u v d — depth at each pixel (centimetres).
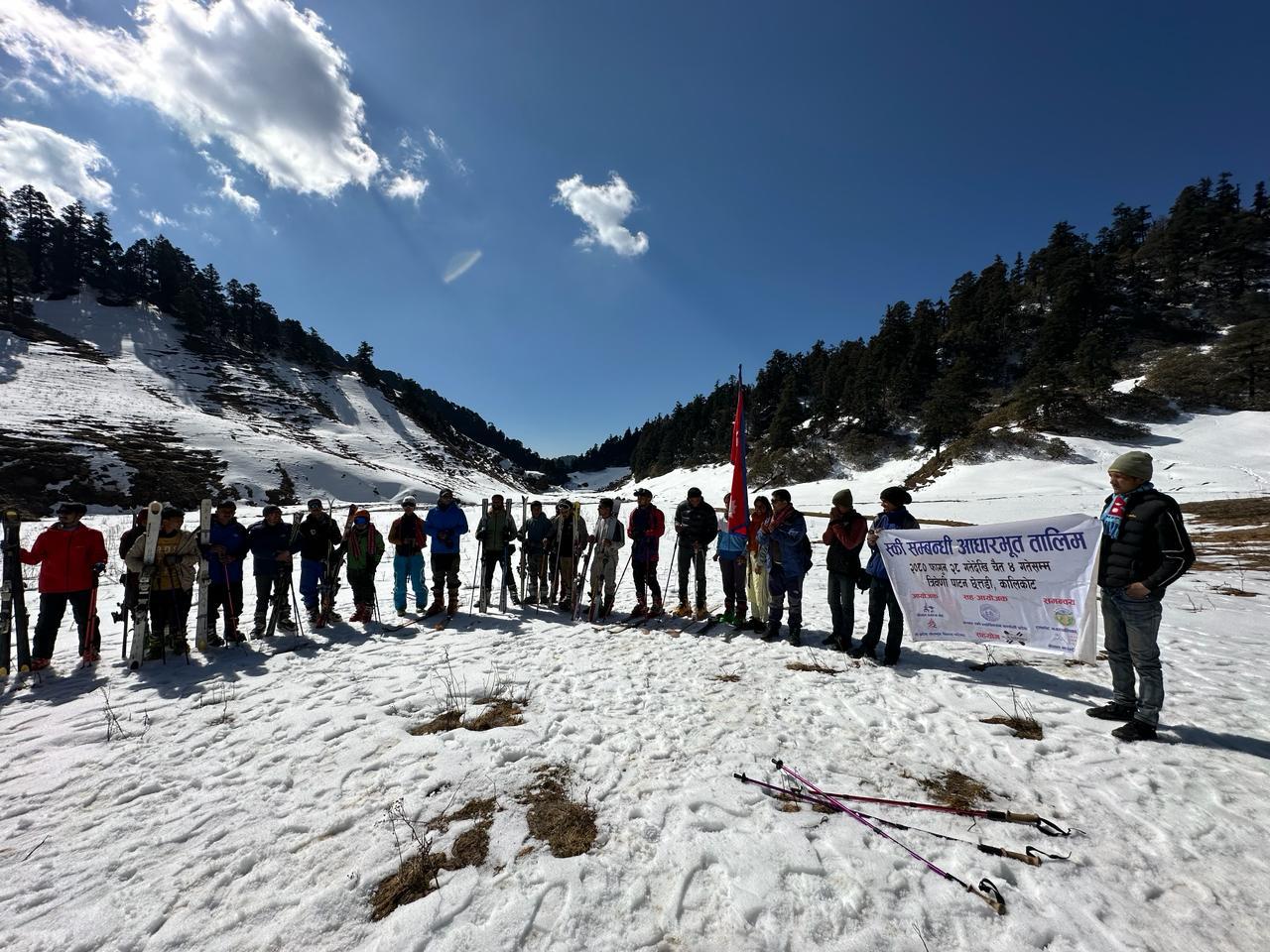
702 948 224
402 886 261
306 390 9800
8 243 8056
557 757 378
